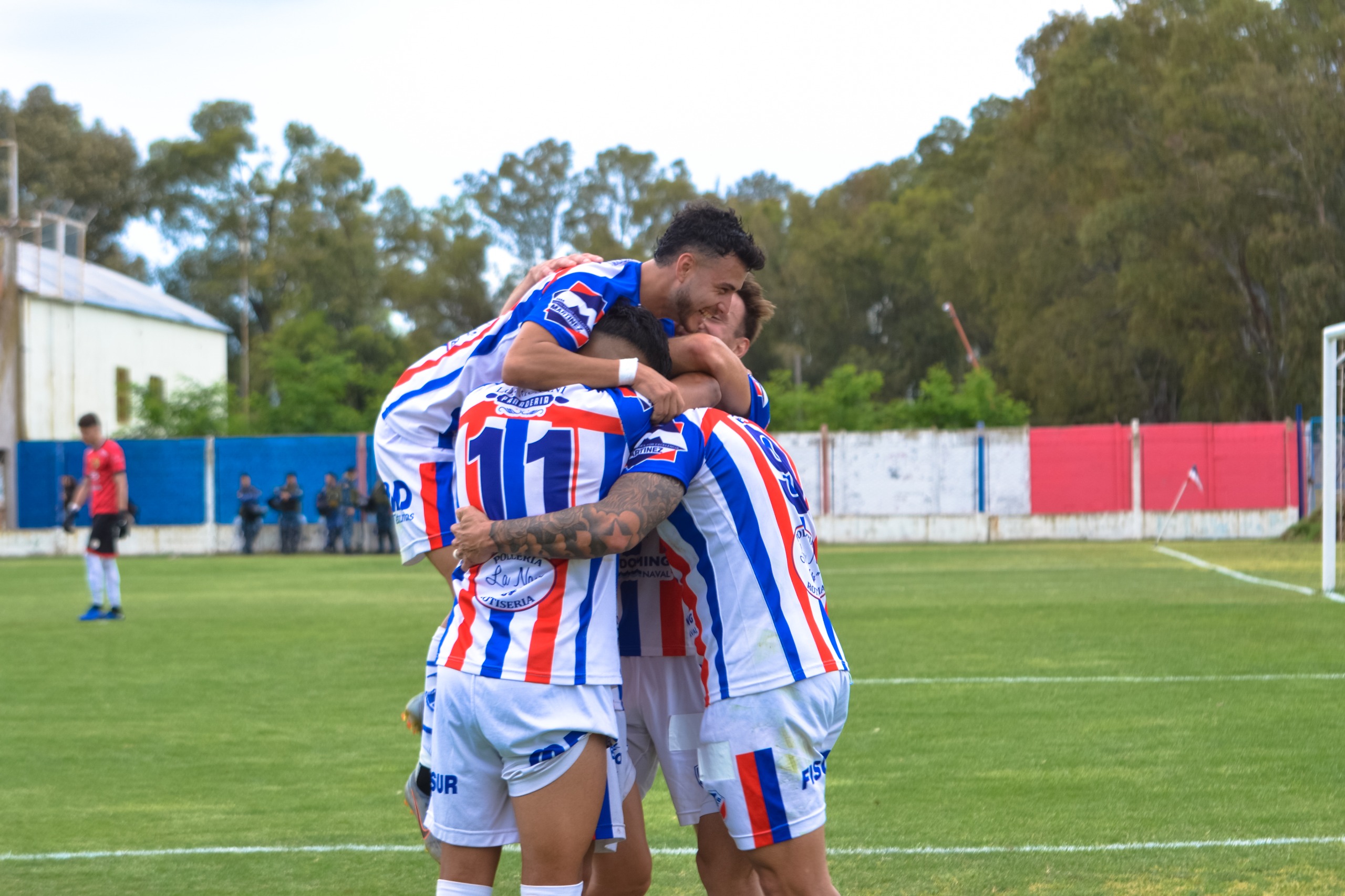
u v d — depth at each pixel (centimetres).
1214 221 8962
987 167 15538
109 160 15650
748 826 743
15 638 2942
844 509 7538
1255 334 9412
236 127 16262
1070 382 10562
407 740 1709
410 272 16825
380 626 3195
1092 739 1598
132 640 2900
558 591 698
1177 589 3800
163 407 8881
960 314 14988
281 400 9725
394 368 10775
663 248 845
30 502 8062
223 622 3303
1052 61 10350
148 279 16738
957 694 1956
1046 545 6825
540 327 746
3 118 15375
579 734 697
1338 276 8525
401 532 944
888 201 18075
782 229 18500
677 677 855
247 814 1302
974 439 7475
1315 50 8988
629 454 719
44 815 1303
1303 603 3309
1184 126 9206
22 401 8275
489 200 18800
